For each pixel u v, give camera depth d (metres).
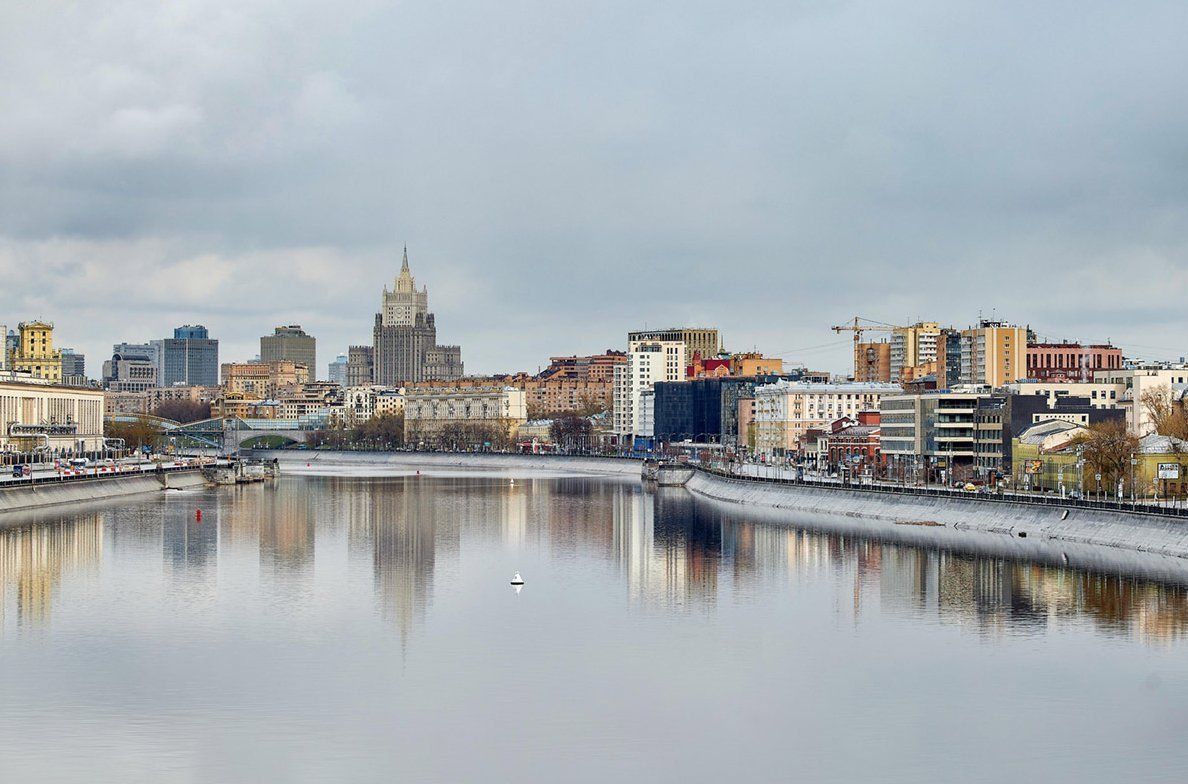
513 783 143.50
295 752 152.00
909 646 196.75
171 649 195.12
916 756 151.00
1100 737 156.88
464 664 187.50
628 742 155.25
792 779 144.75
